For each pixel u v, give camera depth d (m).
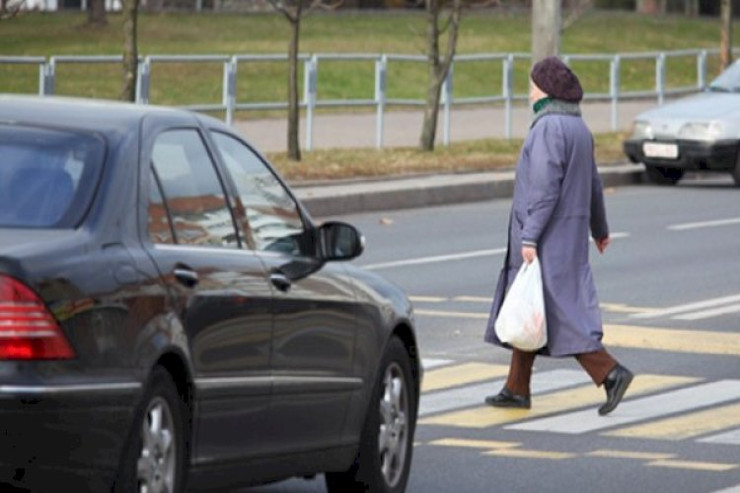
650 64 90.88
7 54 81.62
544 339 21.45
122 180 13.70
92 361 12.77
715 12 114.50
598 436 20.48
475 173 51.44
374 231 41.06
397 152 54.44
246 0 102.38
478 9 105.00
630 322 28.83
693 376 24.42
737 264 36.12
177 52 84.88
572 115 21.53
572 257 21.47
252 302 14.67
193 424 13.94
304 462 15.62
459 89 80.00
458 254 37.06
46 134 13.84
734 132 51.78
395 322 16.88
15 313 12.49
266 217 15.52
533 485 17.88
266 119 64.25
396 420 17.02
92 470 12.77
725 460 19.23
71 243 13.02
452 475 18.31
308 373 15.50
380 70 55.66
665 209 46.53
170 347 13.53
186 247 14.18
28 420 12.38
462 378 24.02
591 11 107.06
